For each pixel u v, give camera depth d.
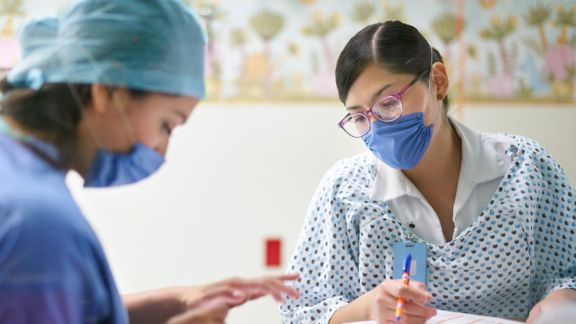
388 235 1.22
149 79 0.78
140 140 0.80
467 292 1.19
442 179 1.26
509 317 1.23
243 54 1.86
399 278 1.19
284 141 1.86
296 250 1.29
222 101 1.84
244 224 1.82
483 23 1.88
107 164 0.80
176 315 0.95
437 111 1.20
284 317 1.26
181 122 0.85
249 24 1.86
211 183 1.80
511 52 1.88
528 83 1.88
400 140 1.15
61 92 0.75
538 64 1.88
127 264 1.71
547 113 1.88
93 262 0.70
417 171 1.26
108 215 1.69
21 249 0.63
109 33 0.77
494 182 1.23
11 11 1.18
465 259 1.18
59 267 0.65
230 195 1.82
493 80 1.88
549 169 1.23
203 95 0.87
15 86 0.76
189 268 1.77
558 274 1.21
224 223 1.81
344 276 1.25
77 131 0.75
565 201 1.21
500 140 1.28
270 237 1.82
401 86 1.13
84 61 0.76
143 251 1.71
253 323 1.68
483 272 1.18
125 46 0.77
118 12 0.79
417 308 1.06
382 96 1.13
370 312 1.13
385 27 1.16
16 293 0.63
